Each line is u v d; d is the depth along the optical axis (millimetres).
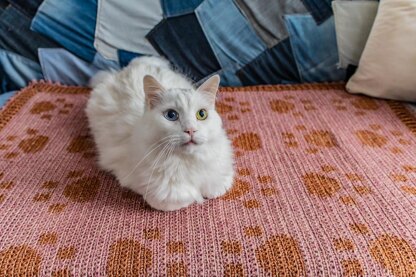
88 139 893
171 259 599
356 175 770
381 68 1008
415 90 979
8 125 917
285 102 1046
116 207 695
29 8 1027
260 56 1105
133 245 618
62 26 1051
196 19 1062
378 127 928
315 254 604
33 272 583
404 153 829
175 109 642
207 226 656
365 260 596
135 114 781
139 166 682
